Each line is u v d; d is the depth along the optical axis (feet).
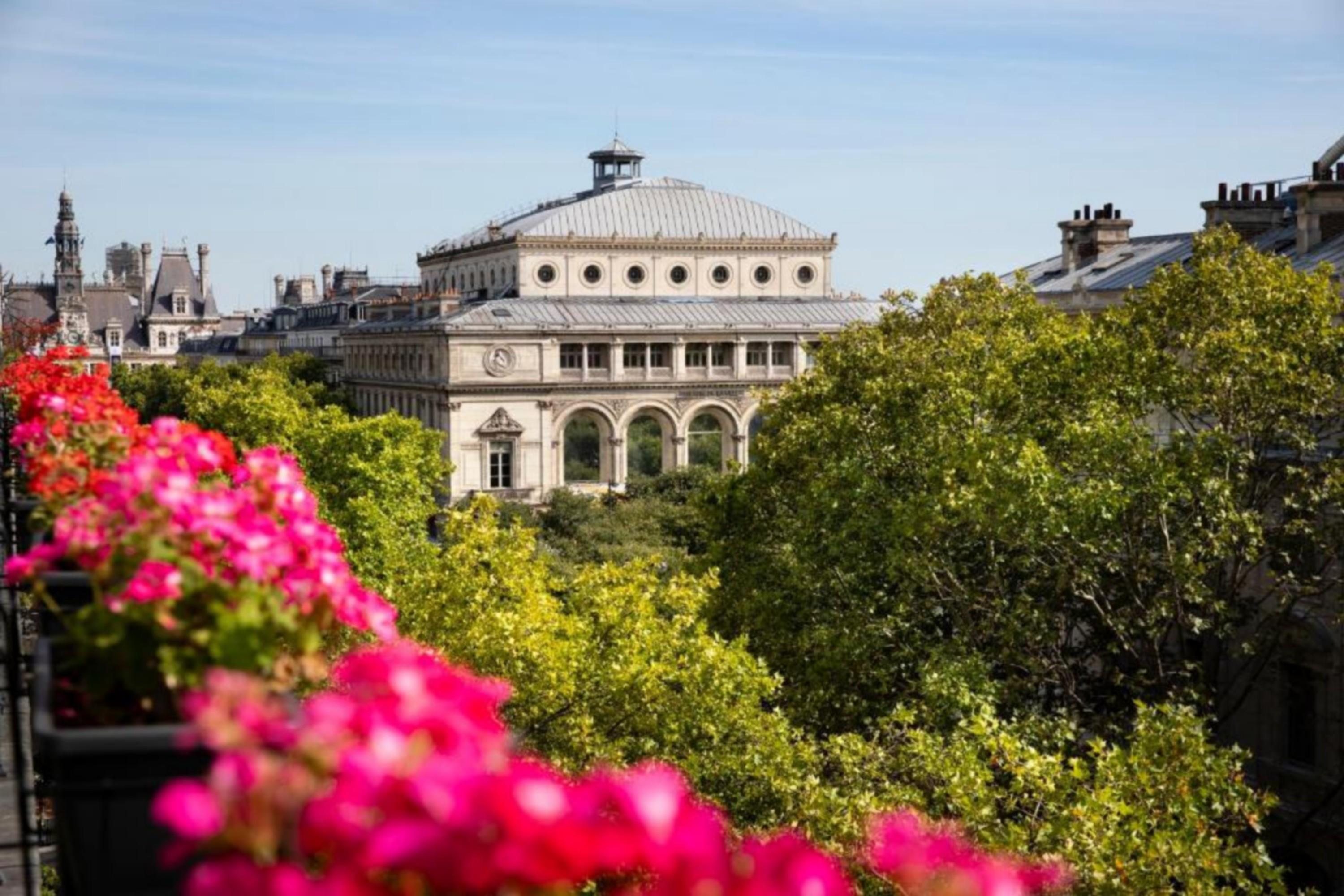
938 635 175.32
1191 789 110.52
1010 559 176.65
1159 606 154.61
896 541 169.68
